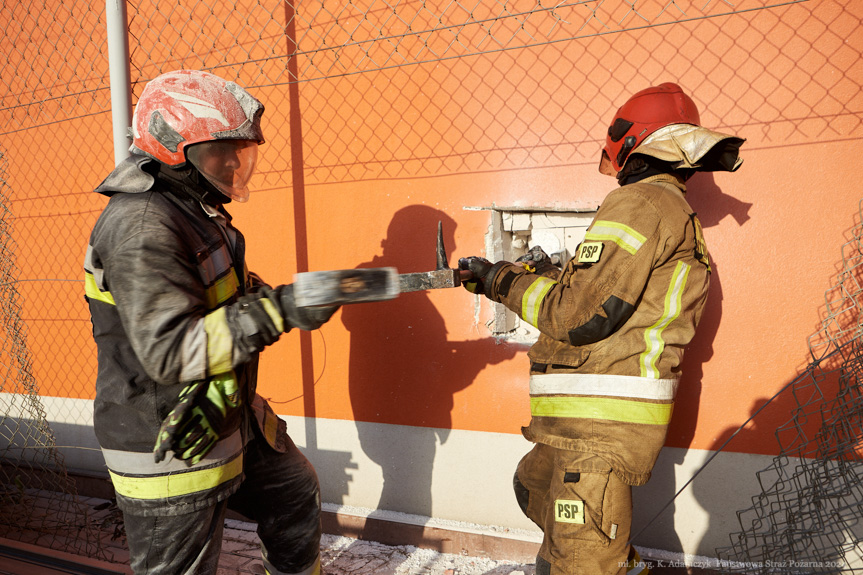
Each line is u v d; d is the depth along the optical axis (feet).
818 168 7.89
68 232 12.94
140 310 5.12
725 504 8.48
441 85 9.66
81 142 12.63
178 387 5.66
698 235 6.56
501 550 9.21
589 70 8.83
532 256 8.18
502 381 9.54
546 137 9.14
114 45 8.66
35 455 12.13
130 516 5.84
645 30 8.50
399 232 10.05
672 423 8.75
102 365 5.82
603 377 6.30
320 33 10.34
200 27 11.24
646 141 6.70
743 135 8.19
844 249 7.82
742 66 8.13
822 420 7.68
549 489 7.07
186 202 5.87
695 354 8.59
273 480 7.14
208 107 5.62
